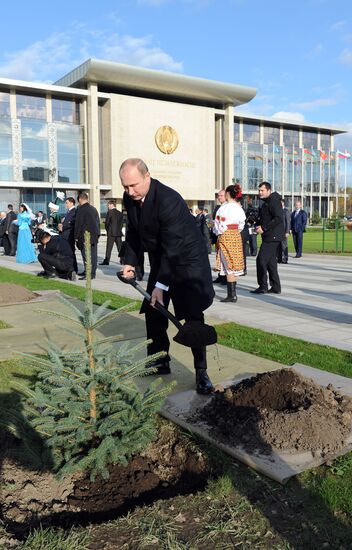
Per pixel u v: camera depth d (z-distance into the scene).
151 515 2.43
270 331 5.99
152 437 3.02
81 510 2.61
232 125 65.88
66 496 2.71
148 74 56.91
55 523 2.49
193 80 59.97
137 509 2.49
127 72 55.69
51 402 2.86
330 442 2.99
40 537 2.28
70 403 2.81
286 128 73.88
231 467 2.85
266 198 9.10
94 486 2.79
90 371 2.89
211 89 61.84
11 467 2.91
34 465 2.91
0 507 2.59
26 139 53.59
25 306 7.58
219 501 2.54
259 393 3.42
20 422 2.94
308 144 76.44
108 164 58.03
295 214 18.17
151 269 4.20
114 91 59.50
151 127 59.25
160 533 2.30
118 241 15.55
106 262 15.27
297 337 5.70
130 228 4.00
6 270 13.34
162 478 2.90
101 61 53.81
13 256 19.53
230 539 2.27
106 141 57.81
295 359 4.83
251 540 2.26
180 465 3.00
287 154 72.69
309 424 3.05
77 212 10.76
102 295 8.60
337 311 7.54
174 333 5.89
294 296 9.05
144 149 59.06
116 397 2.97
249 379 3.68
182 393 3.86
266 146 70.38
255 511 2.46
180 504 2.53
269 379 3.53
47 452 2.85
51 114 55.78
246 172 68.88
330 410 3.22
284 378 3.54
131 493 2.75
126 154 57.91
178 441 3.18
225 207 8.05
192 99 64.25
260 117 68.88
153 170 59.78
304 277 12.15
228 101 65.06
